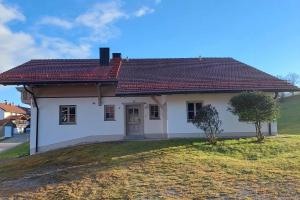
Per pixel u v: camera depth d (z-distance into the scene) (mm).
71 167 18688
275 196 12266
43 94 27781
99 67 30375
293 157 18328
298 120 46688
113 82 27438
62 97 27891
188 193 13070
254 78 27891
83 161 20391
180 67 31031
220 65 31438
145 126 28109
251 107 22594
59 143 27531
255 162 17656
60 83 26984
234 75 28641
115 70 29531
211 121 22703
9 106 88062
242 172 15461
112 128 27859
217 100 26547
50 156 23312
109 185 14547
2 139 55594
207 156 19016
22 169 20156
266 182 13883
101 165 18078
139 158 18859
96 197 13297
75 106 27906
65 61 31875
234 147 21203
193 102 26578
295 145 21438
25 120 73062
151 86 26922
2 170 20516
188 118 26453
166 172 15875
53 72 28688
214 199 12320
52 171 18328
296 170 15500
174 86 26750
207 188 13484
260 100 22672
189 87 26453
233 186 13586
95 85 27875
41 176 17188
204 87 26375
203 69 30391
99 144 24953
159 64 31953
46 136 27531
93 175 16062
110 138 27781
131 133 28125
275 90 26156
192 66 31281
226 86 26438
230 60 32844
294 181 13789
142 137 28000
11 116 76125
